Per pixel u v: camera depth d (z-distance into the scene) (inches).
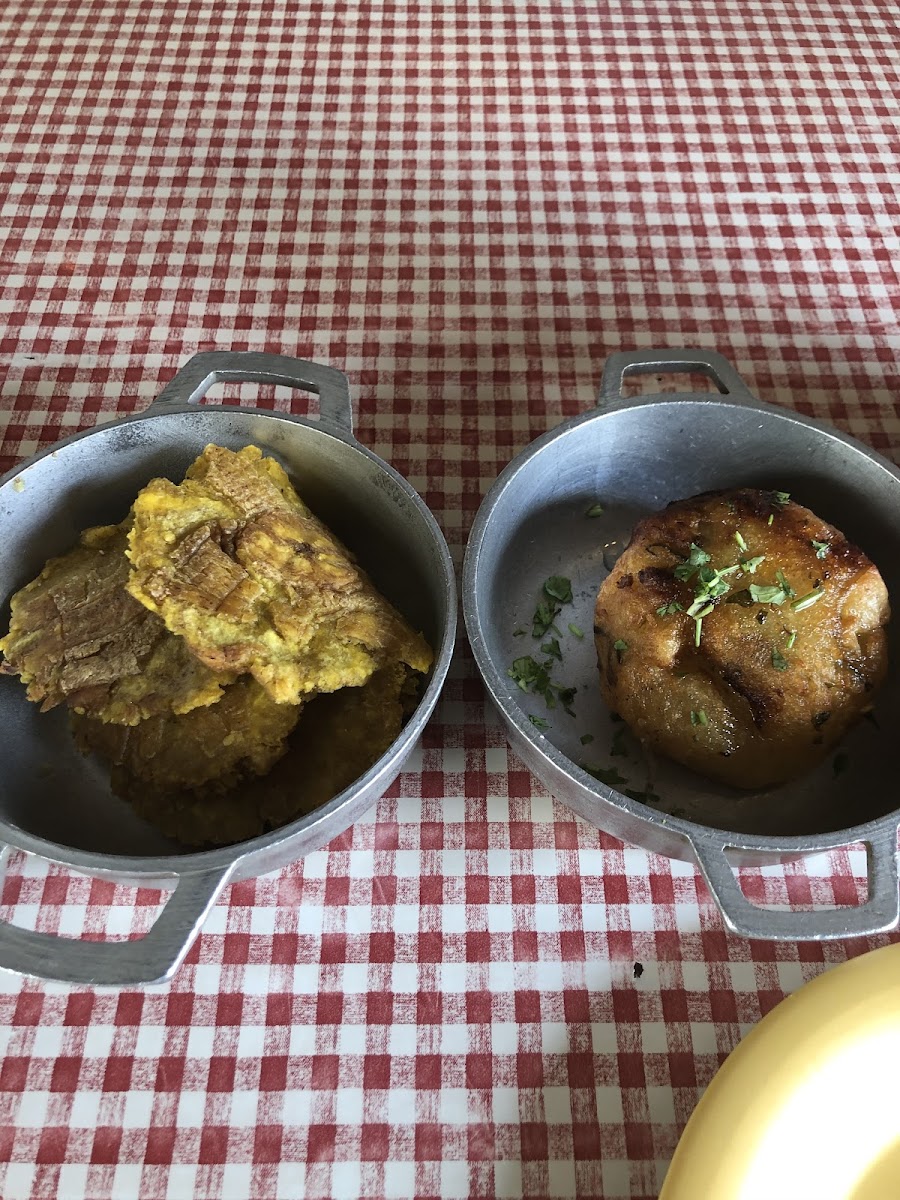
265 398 15.7
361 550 13.2
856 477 12.4
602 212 18.4
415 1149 10.5
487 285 17.4
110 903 11.8
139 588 10.9
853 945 11.7
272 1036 11.0
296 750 11.6
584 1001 11.3
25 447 15.3
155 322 16.7
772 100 20.3
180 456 12.4
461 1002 11.3
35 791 11.6
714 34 21.4
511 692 10.3
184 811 11.5
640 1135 10.5
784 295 17.4
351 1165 10.4
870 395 16.3
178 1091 10.7
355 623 11.1
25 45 20.4
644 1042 11.1
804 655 11.3
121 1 21.2
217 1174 10.3
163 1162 10.4
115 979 8.8
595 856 12.2
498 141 19.4
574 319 17.0
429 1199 10.2
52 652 11.4
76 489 12.1
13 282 17.0
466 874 12.0
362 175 18.7
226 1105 10.6
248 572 11.1
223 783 11.4
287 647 10.9
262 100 19.8
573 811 11.5
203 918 9.0
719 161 19.3
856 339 16.9
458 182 18.7
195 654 10.9
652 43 21.2
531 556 13.8
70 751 12.1
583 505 14.0
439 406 15.9
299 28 21.0
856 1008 9.5
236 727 11.1
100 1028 11.0
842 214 18.6
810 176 19.1
